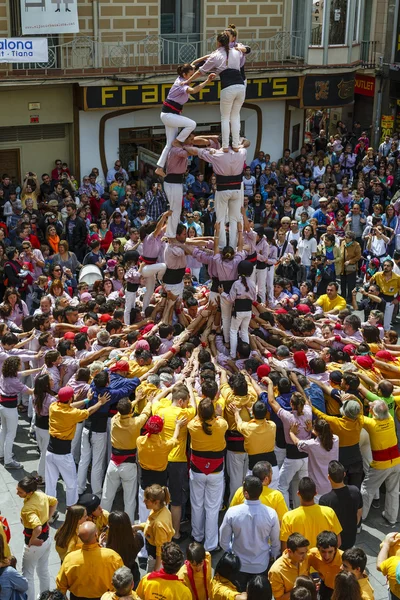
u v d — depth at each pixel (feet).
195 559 21.61
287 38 76.84
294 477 31.24
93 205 65.72
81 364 34.40
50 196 63.98
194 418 28.68
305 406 29.96
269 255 41.65
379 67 91.97
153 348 34.78
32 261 49.70
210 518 29.09
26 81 64.85
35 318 37.68
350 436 30.07
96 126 71.51
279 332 37.83
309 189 70.95
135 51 71.20
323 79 77.87
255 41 75.97
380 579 28.50
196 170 74.18
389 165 76.74
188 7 73.10
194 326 37.11
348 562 21.70
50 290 43.68
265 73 74.79
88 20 68.64
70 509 23.97
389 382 32.37
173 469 29.19
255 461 28.27
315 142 87.71
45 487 31.76
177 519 29.68
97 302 41.11
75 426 30.53
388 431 30.53
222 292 35.14
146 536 25.22
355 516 26.09
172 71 70.54
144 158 72.54
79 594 22.26
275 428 28.86
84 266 50.72
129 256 42.16
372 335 37.70
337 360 34.99
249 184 70.90
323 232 62.08
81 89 67.92
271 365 33.86
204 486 28.99
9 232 59.47
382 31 91.20
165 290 38.52
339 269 54.29
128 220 61.41
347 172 80.69
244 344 34.60
